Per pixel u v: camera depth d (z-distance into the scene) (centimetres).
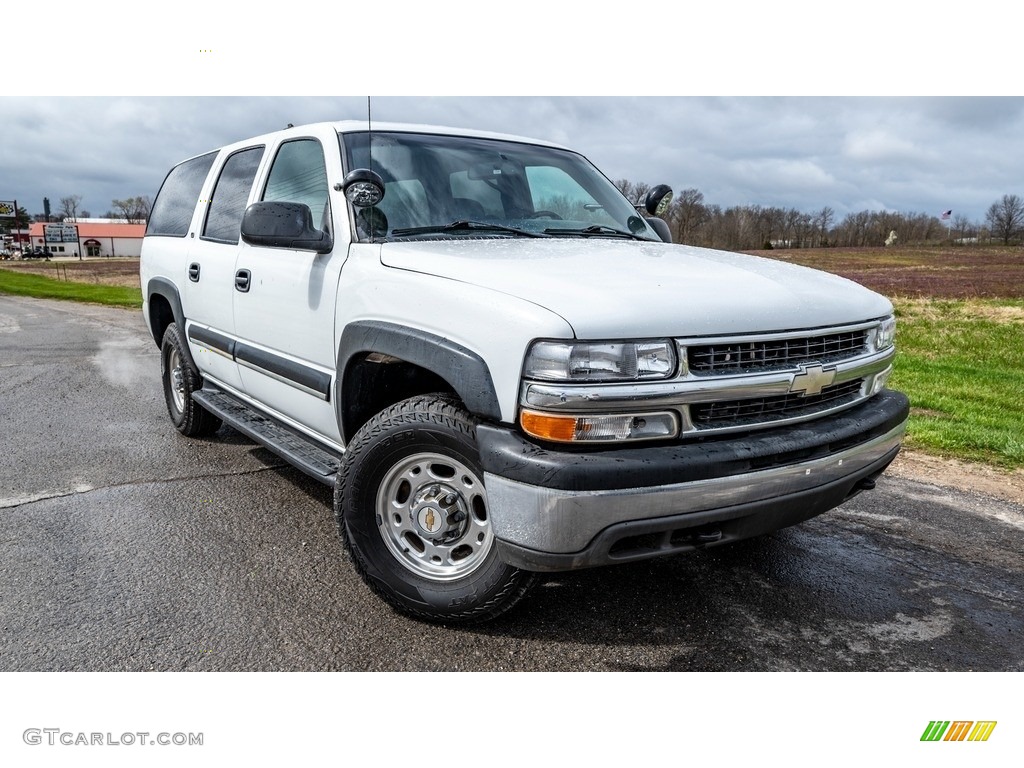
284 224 333
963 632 302
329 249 340
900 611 318
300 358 363
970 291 2353
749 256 365
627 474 238
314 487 452
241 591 323
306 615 304
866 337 309
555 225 378
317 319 340
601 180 443
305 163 384
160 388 762
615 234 387
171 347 550
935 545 386
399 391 334
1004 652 289
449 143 387
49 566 343
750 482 256
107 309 1869
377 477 298
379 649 282
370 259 317
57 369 884
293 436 404
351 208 338
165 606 309
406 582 298
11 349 1063
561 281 264
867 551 378
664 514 245
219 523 396
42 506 417
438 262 290
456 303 267
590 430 241
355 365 321
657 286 265
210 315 460
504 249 315
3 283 3173
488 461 253
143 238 603
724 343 256
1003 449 545
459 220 351
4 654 274
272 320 381
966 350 1198
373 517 303
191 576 336
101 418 625
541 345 241
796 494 271
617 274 278
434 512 292
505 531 253
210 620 299
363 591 325
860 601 325
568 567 248
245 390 442
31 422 608
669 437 250
